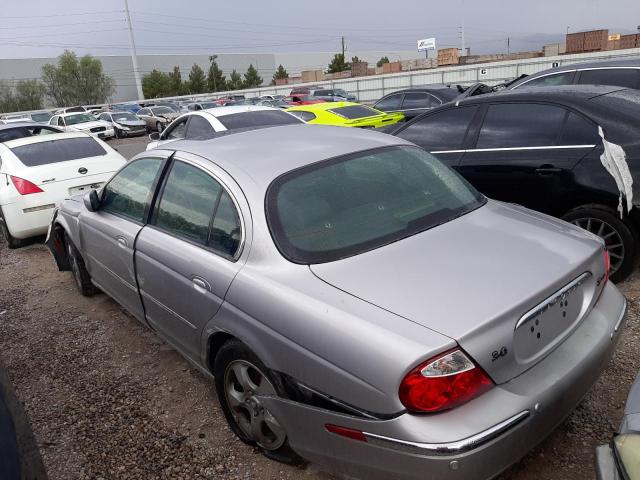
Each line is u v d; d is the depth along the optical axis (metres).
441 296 2.16
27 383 3.79
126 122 25.47
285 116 8.93
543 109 4.47
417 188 2.99
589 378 2.38
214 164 3.04
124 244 3.63
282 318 2.33
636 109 4.20
